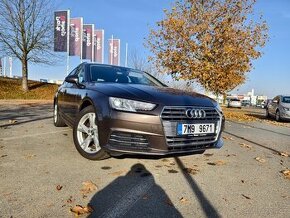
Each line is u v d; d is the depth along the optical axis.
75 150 4.78
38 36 26.30
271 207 2.95
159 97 3.88
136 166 4.04
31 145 5.04
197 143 4.04
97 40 30.42
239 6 17.81
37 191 3.09
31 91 27.50
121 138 3.74
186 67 18.77
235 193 3.27
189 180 3.61
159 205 2.88
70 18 27.89
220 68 18.23
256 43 18.41
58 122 6.88
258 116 20.12
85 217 2.58
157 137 3.71
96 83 4.70
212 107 4.23
